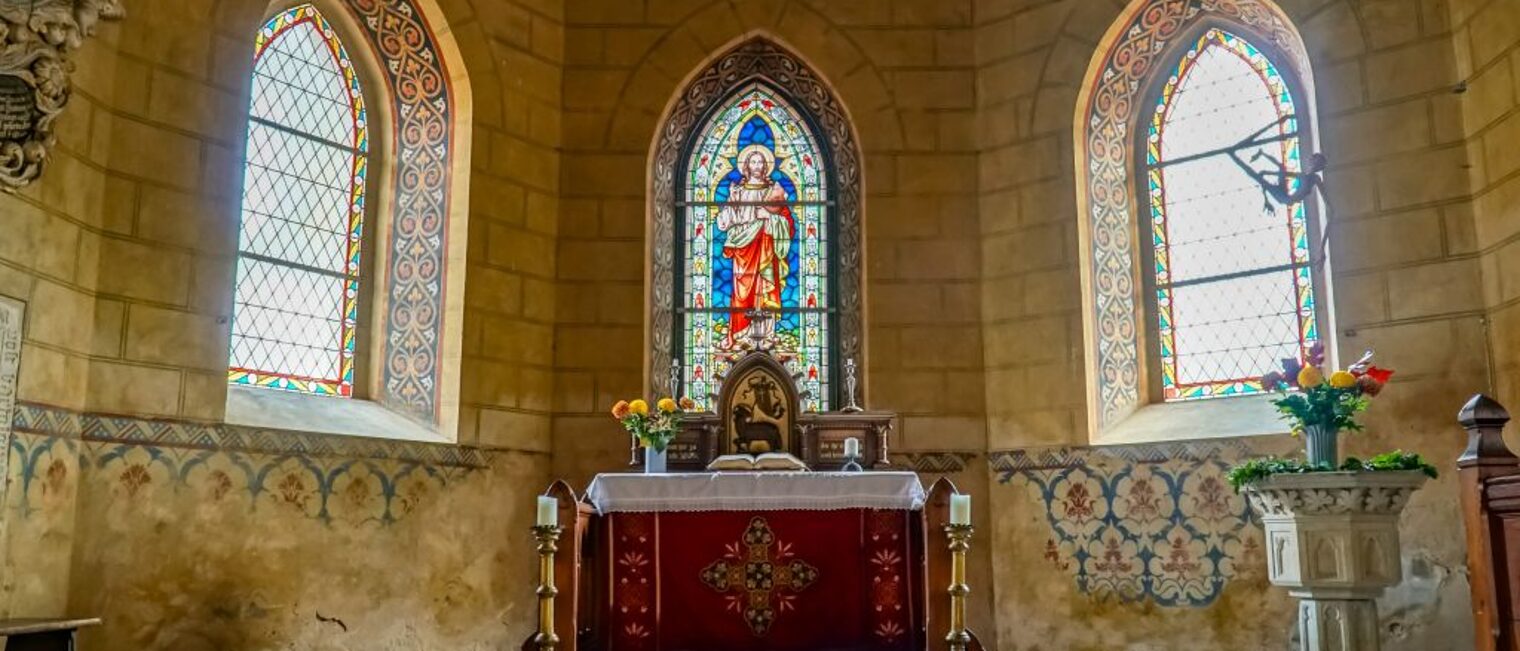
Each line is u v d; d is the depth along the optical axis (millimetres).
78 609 7516
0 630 6094
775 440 10109
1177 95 10500
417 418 9805
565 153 10789
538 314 10406
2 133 6711
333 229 9938
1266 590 8922
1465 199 8242
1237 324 9867
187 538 8086
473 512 9695
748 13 11039
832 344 10812
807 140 11234
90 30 7020
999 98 10734
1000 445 10273
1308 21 9133
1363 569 6770
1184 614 9234
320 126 9906
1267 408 9367
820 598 7914
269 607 8438
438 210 10109
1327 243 8859
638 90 10922
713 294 11008
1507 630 5824
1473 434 6191
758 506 7891
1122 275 10328
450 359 9805
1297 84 9680
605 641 7781
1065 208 10234
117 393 7848
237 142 8750
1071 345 10023
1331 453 7227
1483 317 8055
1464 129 8289
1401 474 6703
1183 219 10320
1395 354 8375
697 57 10992
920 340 10523
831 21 11031
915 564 7918
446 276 9977
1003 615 10016
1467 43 8234
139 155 8141
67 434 7516
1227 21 10070
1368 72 8773
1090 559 9680
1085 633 9617
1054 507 9898
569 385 10422
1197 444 9328
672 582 7906
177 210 8312
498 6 10484
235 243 8633
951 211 10711
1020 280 10383
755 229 11086
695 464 9977
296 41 9742
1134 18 10219
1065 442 9922
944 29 10984
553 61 10867
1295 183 9555
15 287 7086
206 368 8344
